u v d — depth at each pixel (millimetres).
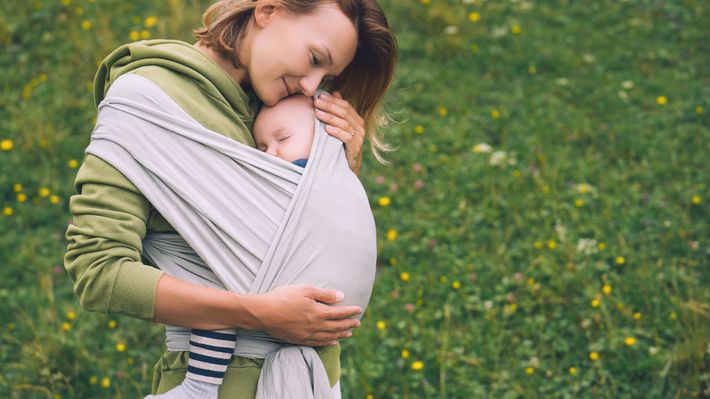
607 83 6715
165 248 1938
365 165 5574
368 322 4254
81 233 1806
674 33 7520
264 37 1989
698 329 4113
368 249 1970
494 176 5438
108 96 1910
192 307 1798
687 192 5324
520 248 4824
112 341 4172
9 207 5137
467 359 4062
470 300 4426
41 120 5750
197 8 6867
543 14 7707
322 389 1929
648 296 4391
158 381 2029
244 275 1855
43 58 6418
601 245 4730
